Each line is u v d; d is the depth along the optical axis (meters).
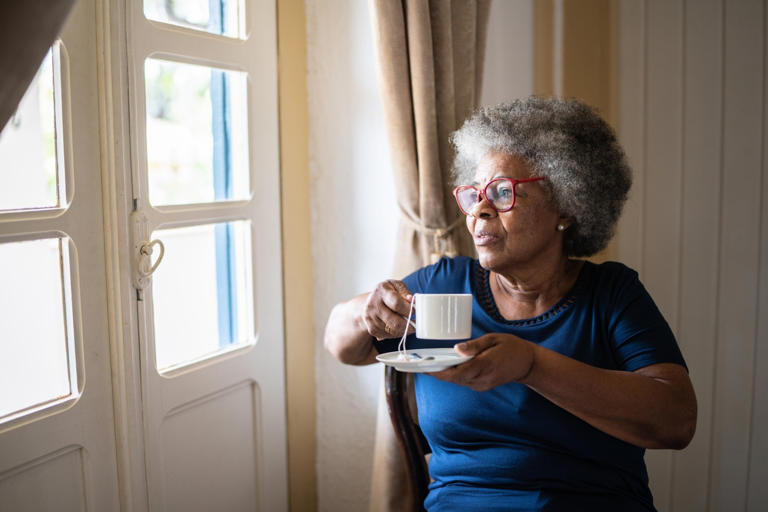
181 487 1.60
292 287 1.93
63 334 1.33
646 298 1.22
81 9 1.30
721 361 2.00
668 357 1.14
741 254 1.96
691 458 2.05
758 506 2.00
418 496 1.37
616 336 1.18
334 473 2.07
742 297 1.97
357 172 1.96
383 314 1.17
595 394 1.03
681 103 1.97
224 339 1.81
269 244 1.83
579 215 1.20
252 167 1.76
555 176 1.17
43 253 1.29
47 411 1.28
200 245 1.72
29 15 0.65
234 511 1.79
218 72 1.70
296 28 1.87
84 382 1.35
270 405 1.87
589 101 2.02
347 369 2.03
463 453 1.24
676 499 2.07
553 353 1.04
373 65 1.91
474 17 1.74
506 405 1.19
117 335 1.41
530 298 1.25
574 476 1.16
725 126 1.93
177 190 1.61
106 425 1.40
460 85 1.74
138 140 1.43
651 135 2.01
